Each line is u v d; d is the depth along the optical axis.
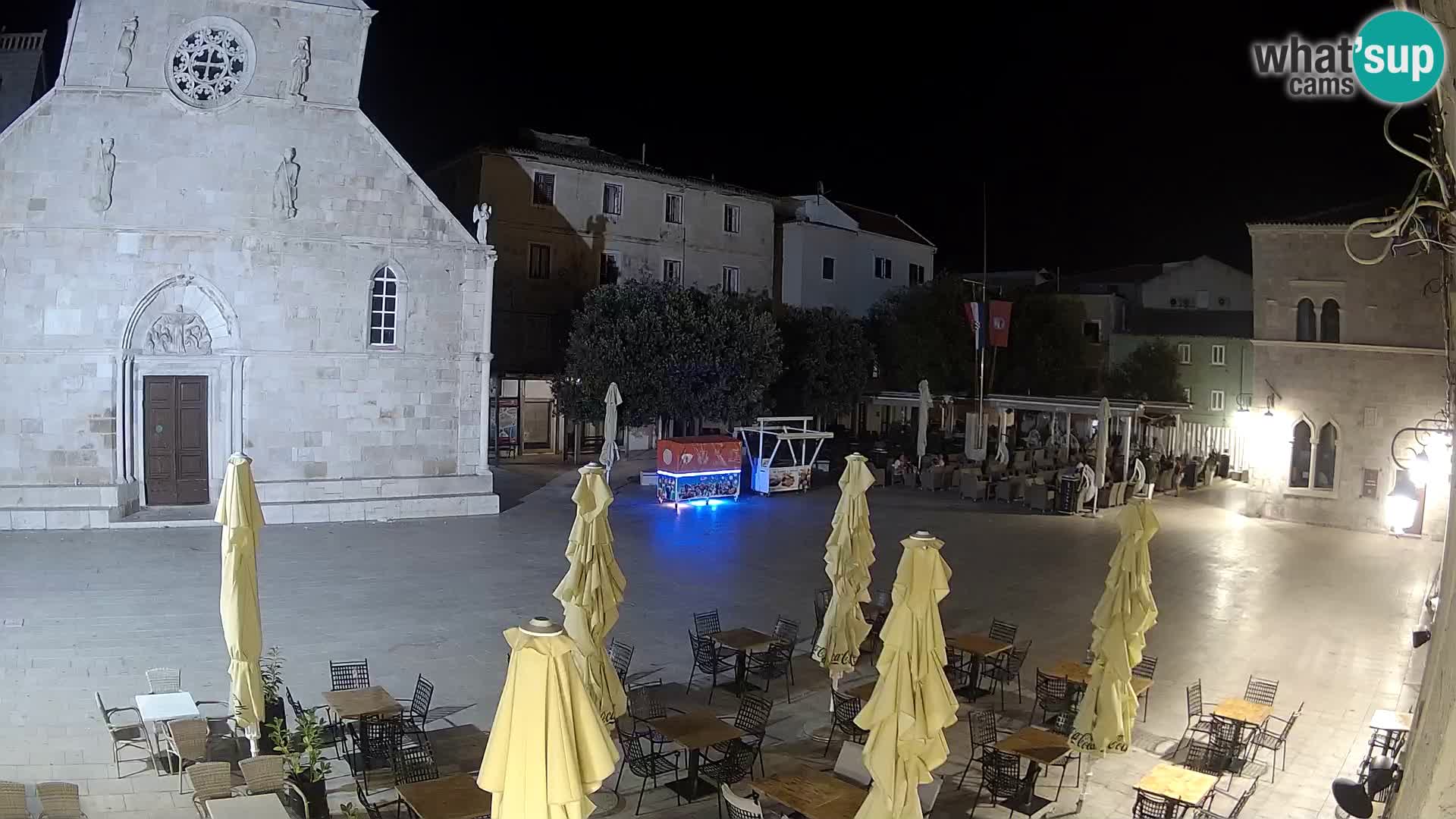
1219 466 53.31
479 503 35.56
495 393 48.91
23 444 30.62
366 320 34.12
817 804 12.60
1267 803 15.31
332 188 33.47
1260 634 24.03
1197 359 63.56
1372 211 37.38
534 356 50.19
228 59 32.16
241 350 32.50
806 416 49.53
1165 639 23.47
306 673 19.00
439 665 19.72
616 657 18.67
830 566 17.75
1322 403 38.72
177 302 32.12
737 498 41.03
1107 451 48.97
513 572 27.39
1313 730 18.28
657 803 14.55
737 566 28.89
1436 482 35.94
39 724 16.28
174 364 32.34
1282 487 39.69
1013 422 57.69
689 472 39.09
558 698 8.26
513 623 22.62
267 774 13.09
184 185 31.77
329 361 33.69
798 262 61.12
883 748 11.47
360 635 21.39
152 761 15.03
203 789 12.65
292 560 28.03
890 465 46.69
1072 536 35.47
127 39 31.02
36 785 13.32
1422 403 36.56
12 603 22.80
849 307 64.62
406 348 34.72
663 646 21.53
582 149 57.62
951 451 55.88
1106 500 41.34
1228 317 65.88
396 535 31.75
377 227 34.06
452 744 16.09
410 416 34.97
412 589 25.28
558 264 50.81
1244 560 32.50
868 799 11.63
